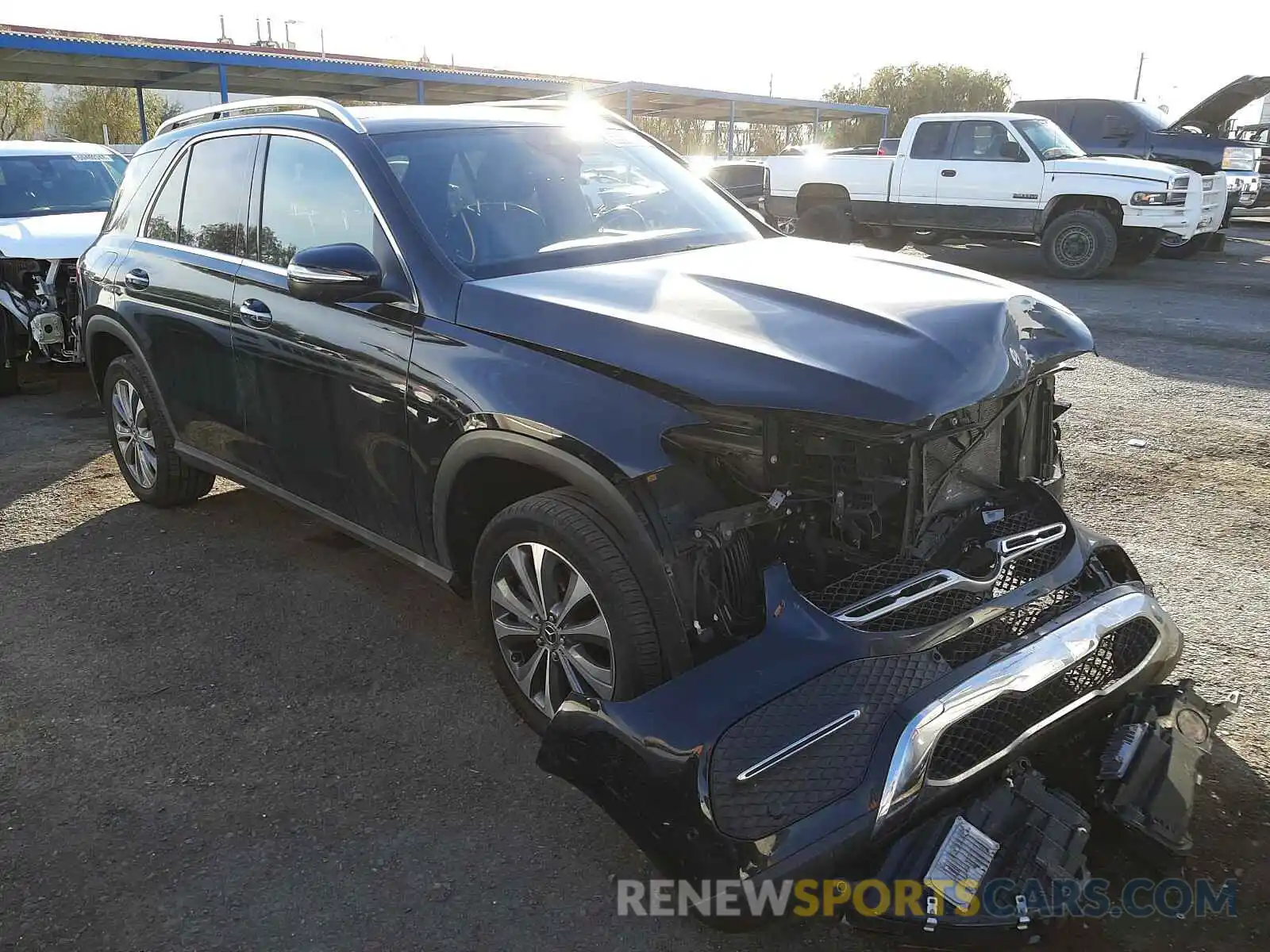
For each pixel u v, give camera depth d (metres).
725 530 2.41
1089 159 12.97
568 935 2.35
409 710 3.29
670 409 2.47
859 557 2.48
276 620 3.92
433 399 3.00
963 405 2.28
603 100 28.73
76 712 3.32
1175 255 15.02
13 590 4.21
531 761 3.01
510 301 2.91
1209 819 2.62
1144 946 2.25
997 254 16.44
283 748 3.10
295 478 3.84
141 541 4.72
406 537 3.37
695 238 3.70
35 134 34.75
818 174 15.11
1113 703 2.51
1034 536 2.63
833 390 2.27
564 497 2.72
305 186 3.66
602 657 2.74
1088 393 6.94
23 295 7.24
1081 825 2.22
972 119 13.56
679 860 2.17
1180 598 3.86
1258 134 18.86
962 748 2.26
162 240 4.48
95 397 7.58
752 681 2.26
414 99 26.70
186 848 2.67
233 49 22.14
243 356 3.87
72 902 2.49
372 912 2.43
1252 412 6.43
